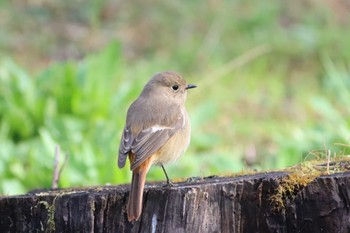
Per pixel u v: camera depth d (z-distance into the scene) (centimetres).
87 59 1595
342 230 752
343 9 2172
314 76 1853
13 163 1281
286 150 1251
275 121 1620
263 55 1903
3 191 1212
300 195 760
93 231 788
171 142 870
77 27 2080
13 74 1479
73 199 792
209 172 1275
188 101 1675
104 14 2152
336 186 751
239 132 1569
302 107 1681
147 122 866
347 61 1877
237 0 2117
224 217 770
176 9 2123
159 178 1223
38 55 1944
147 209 777
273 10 2066
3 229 816
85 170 1209
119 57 1512
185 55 1894
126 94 1503
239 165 1319
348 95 1569
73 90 1470
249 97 1725
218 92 1730
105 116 1477
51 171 1222
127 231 783
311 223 760
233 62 1852
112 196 784
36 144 1372
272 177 769
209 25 2053
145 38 2036
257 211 769
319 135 1335
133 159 834
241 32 2008
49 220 800
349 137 1237
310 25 2042
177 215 769
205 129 1589
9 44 1977
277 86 1761
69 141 1341
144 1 2186
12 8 2139
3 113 1438
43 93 1486
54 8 2145
